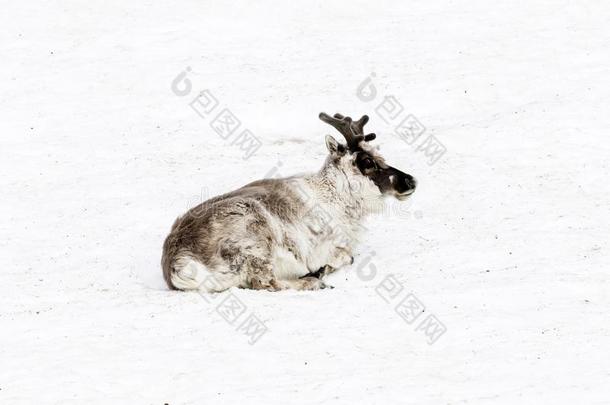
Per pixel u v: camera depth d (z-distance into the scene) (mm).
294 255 19078
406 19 40375
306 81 33781
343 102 31828
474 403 12781
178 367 14398
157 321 16484
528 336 15117
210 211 18531
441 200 24031
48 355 15039
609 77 32094
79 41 39125
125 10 42625
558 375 13586
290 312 16750
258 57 36656
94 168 27828
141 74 35312
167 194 25453
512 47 36000
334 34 38969
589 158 26094
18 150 29391
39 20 41594
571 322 15594
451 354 14625
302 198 19484
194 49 37781
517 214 22609
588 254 19391
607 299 16688
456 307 16688
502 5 41156
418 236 21547
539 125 28484
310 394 13266
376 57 35906
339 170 19859
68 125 31219
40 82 35031
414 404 12836
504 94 31703
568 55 34625
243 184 25922
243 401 13094
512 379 13531
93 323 16516
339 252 19734
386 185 19953
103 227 23391
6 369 14547
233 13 41906
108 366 14500
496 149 27297
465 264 19359
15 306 18156
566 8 39938
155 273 20266
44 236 23031
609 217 21984
